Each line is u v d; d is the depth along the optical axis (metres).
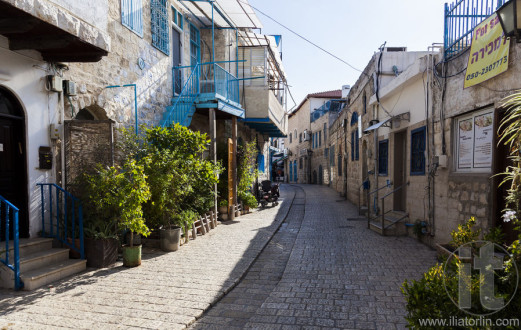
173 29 10.15
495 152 4.81
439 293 2.34
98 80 6.53
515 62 4.38
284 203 15.73
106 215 5.72
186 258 6.13
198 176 7.50
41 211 5.32
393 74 10.40
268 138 21.03
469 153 5.74
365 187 12.09
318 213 12.49
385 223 8.67
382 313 3.84
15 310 3.83
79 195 5.66
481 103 5.20
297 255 6.48
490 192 4.93
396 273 5.29
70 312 3.81
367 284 4.82
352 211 12.87
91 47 5.08
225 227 9.34
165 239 6.63
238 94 11.91
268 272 5.57
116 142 6.51
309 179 33.91
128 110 7.48
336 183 21.91
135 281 4.88
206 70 11.59
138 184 5.45
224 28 12.23
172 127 7.55
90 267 5.51
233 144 11.10
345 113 17.78
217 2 10.12
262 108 12.98
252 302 4.30
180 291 4.50
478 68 5.18
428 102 7.05
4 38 4.73
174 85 9.80
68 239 5.47
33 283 4.45
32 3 3.88
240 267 5.60
